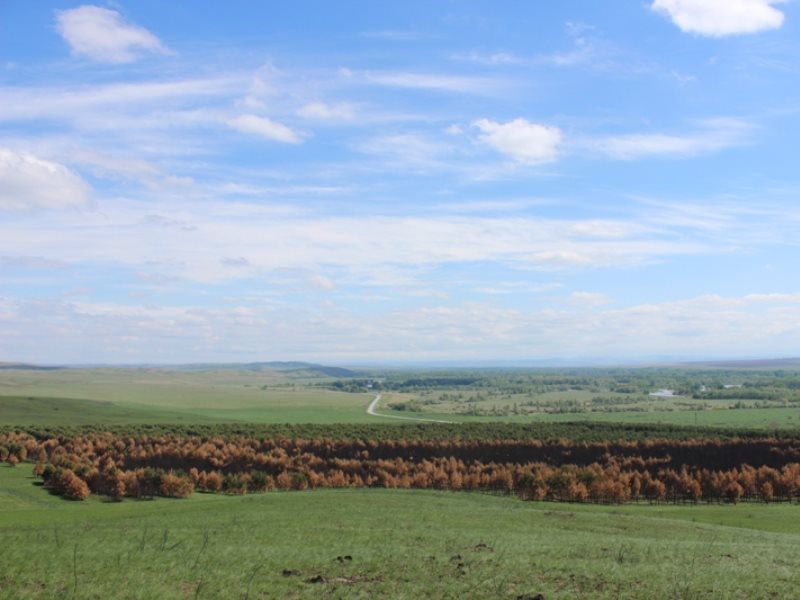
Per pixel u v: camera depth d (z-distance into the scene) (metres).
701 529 53.59
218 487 94.06
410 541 39.03
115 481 84.94
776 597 26.80
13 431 141.12
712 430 147.00
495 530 46.84
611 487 88.88
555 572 30.11
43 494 83.12
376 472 107.19
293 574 29.14
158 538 39.03
